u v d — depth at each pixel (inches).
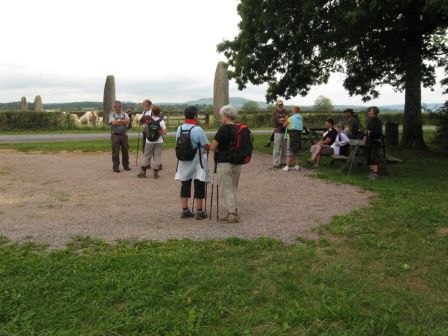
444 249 209.8
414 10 561.9
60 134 916.0
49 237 220.4
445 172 444.5
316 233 233.9
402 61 658.2
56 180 384.5
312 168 458.6
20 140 749.9
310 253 199.3
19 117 1005.8
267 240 217.2
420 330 134.4
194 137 252.7
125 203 300.0
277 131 454.9
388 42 615.2
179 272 173.3
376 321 139.3
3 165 459.8
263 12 542.0
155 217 263.3
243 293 159.0
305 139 639.8
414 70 619.5
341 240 223.1
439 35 674.8
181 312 144.3
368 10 444.8
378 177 406.9
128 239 219.3
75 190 342.6
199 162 253.3
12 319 138.2
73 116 1080.8
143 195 327.6
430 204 297.1
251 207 291.4
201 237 224.1
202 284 164.1
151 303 149.9
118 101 431.8
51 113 1041.5
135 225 245.3
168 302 150.4
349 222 252.1
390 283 171.2
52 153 576.1
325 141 474.6
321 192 339.6
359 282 169.9
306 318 140.6
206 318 140.6
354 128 492.7
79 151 597.6
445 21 575.5
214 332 132.7
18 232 228.4
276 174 421.1
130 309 144.9
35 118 1019.9
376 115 394.6
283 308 148.0
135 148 626.8
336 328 136.1
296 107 434.6
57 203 297.6
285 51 607.8
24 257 189.6
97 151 599.5
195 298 153.7
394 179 401.1
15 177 395.2
